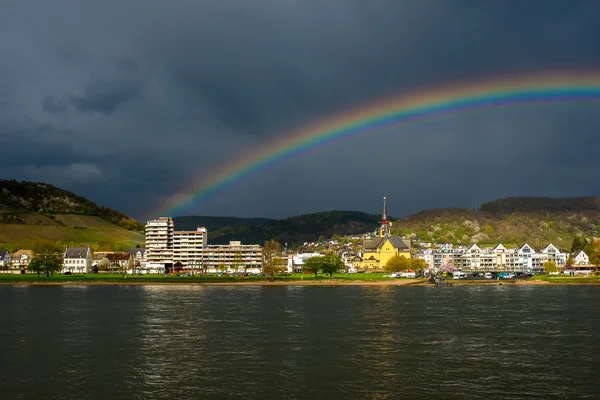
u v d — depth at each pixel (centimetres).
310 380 9056
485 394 8281
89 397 8306
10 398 8275
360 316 16975
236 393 8412
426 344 11969
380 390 8500
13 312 18538
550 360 10375
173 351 11344
